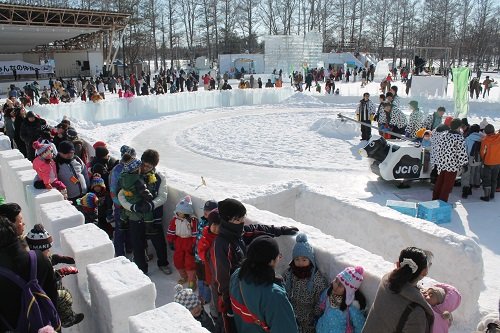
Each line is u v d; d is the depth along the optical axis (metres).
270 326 2.50
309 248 3.33
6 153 7.82
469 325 3.95
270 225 3.89
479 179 7.69
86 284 3.42
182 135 15.12
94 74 42.25
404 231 4.55
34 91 26.39
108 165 6.21
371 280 3.00
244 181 9.35
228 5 66.00
